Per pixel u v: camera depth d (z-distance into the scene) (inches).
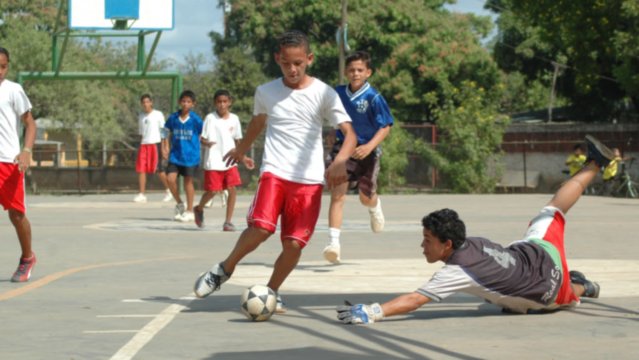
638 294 514.9
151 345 372.8
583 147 2111.2
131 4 1707.7
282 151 445.7
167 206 1437.0
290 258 446.0
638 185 1926.7
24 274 589.6
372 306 421.1
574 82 2687.0
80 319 440.1
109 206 1438.2
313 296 513.7
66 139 3496.6
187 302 494.3
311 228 444.8
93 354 354.9
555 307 447.8
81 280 593.6
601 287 544.4
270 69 3385.8
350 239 882.8
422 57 2984.7
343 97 666.2
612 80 2410.2
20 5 3046.3
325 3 3063.5
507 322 425.1
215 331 405.4
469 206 1476.4
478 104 2172.7
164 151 1203.2
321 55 3034.0
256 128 458.0
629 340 380.2
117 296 519.5
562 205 466.3
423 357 346.3
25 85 2815.0
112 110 2970.0
